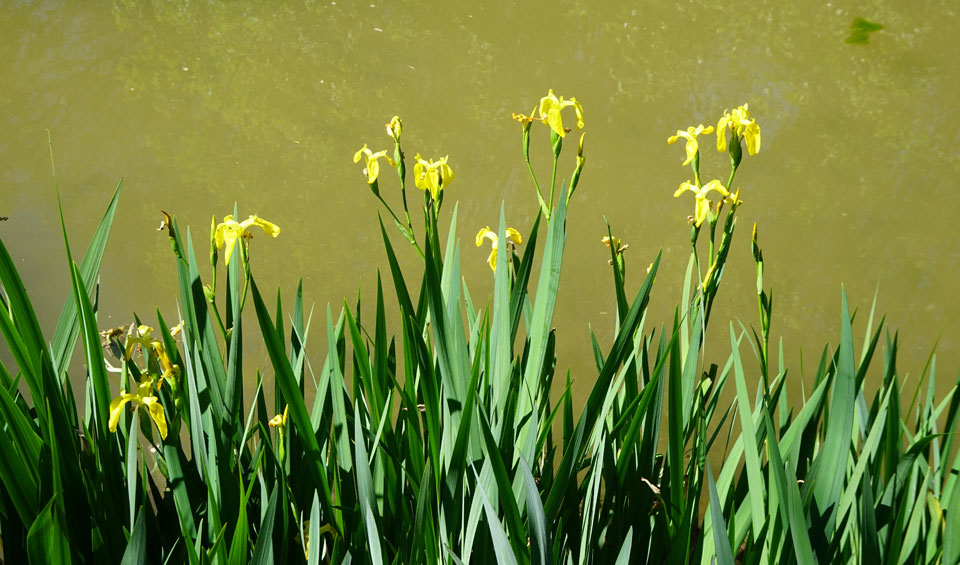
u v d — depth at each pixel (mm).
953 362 4125
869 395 3885
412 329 1704
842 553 1680
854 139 6234
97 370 1673
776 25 8039
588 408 1710
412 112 6434
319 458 1684
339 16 8062
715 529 1393
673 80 7031
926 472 1653
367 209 5316
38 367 1642
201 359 1900
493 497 1640
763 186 5641
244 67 7074
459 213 5262
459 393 1736
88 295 1804
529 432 1612
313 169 5699
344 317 2127
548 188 5512
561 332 4328
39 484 1606
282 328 1974
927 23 8016
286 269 4738
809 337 4332
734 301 4609
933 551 1703
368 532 1494
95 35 7539
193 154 5820
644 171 5766
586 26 7941
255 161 5754
